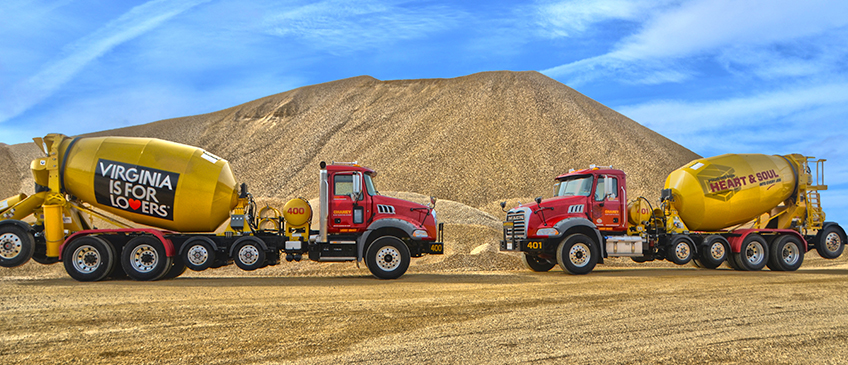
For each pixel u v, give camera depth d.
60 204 12.99
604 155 69.94
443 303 8.54
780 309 7.94
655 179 65.88
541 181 62.72
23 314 7.55
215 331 6.44
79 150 13.16
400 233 13.39
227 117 108.75
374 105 98.12
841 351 5.60
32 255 13.00
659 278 12.62
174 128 105.44
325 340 5.98
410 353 5.44
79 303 8.55
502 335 6.24
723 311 7.78
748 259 15.51
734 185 15.68
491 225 27.25
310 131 89.56
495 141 72.56
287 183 70.81
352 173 13.23
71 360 5.22
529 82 94.88
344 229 13.16
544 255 14.71
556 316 7.40
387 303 8.55
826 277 12.80
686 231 15.66
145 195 12.98
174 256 12.92
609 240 14.54
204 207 13.12
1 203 13.26
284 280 12.55
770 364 5.12
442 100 90.88
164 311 7.78
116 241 12.94
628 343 5.88
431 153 69.69
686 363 5.13
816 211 16.53
